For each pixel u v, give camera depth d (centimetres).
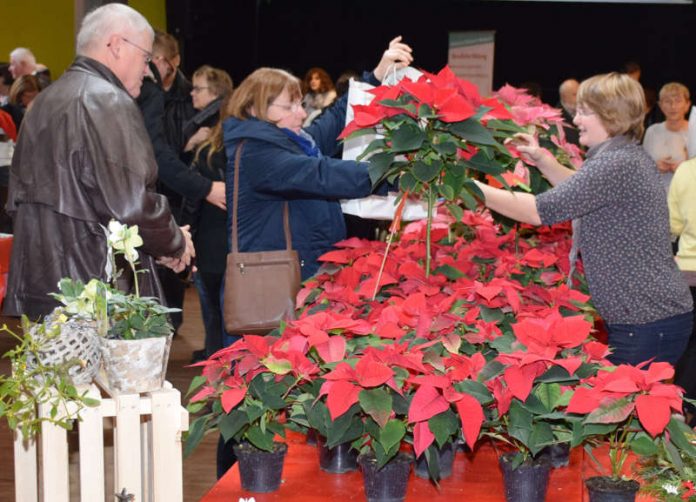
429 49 1194
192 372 532
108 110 264
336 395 184
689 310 290
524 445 197
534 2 1178
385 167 230
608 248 283
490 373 193
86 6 557
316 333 199
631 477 208
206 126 462
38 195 267
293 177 283
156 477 203
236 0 1054
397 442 186
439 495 207
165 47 498
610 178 276
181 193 435
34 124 272
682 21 1147
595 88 284
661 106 659
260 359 201
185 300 761
